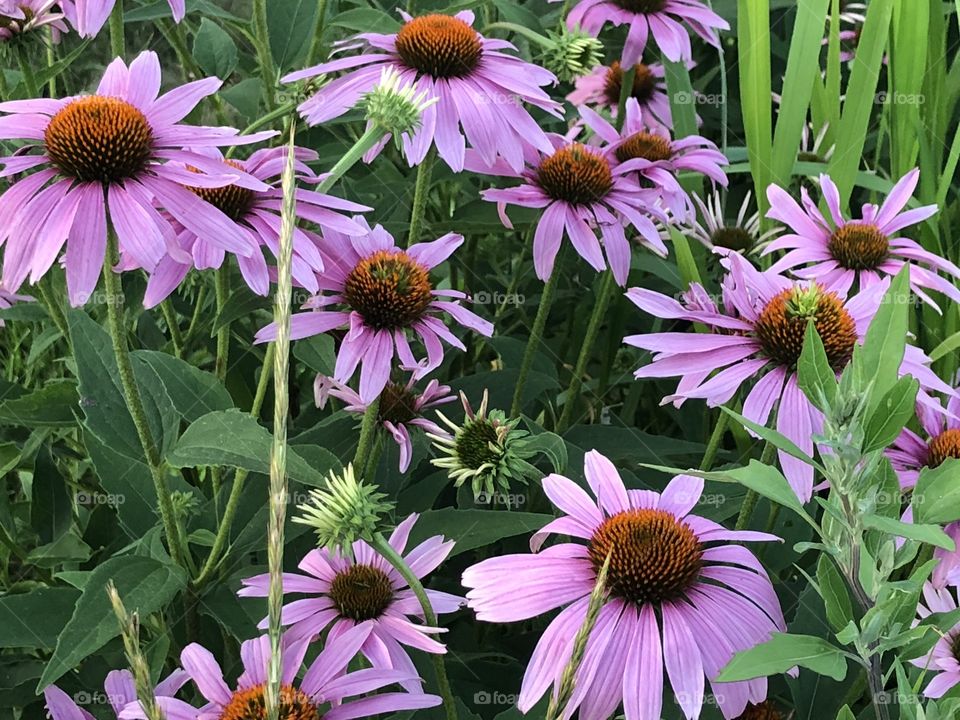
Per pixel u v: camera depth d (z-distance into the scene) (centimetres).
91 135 40
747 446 54
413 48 51
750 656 34
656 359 46
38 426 52
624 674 37
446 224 60
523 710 37
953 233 63
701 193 68
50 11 52
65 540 55
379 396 47
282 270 29
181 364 49
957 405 48
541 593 39
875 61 58
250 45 68
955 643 42
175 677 41
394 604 42
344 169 43
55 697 42
